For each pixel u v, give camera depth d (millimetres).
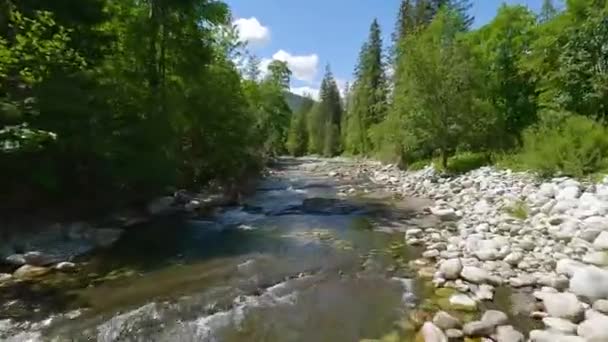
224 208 14789
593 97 16422
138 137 12547
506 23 24422
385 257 8828
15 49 9422
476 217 11727
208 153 18250
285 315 6074
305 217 13250
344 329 5625
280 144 58844
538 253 8016
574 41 17750
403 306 6297
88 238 9797
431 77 21250
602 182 11758
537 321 5582
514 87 22953
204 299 6594
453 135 21219
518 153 18750
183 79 16906
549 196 12000
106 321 5730
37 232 9375
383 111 39969
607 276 6137
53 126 9734
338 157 59625
